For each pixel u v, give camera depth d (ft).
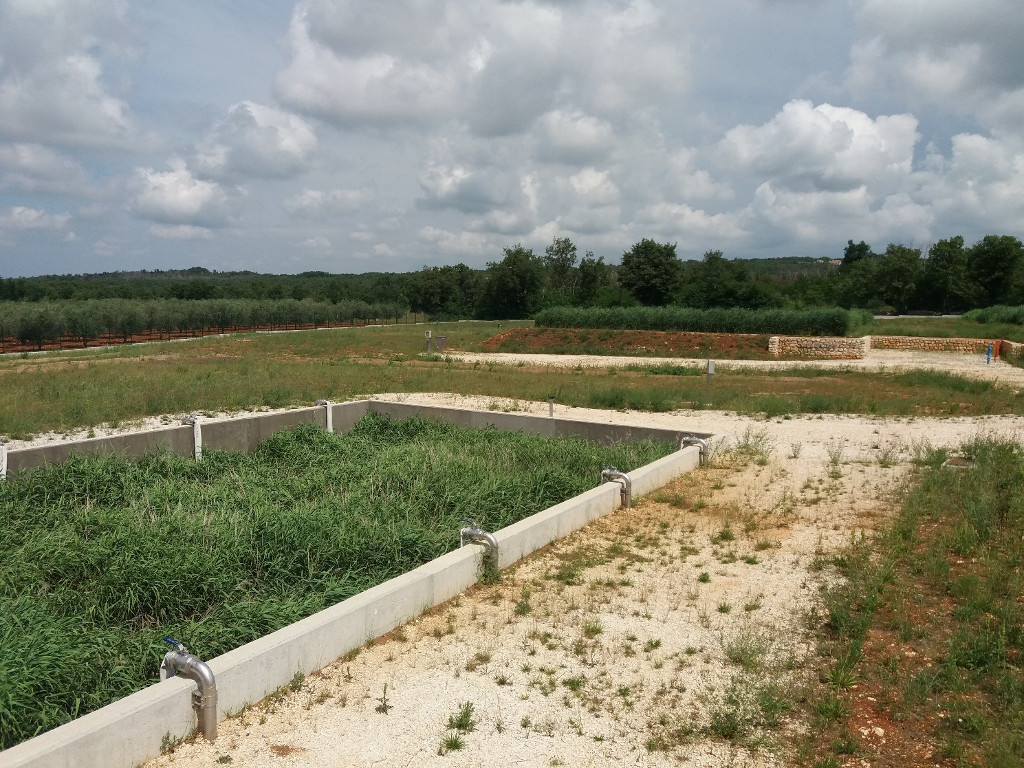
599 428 42.34
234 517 24.29
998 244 228.63
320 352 111.75
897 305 235.61
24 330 129.80
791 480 33.37
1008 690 14.71
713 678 15.71
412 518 25.66
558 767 12.68
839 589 20.40
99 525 24.35
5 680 13.48
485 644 17.22
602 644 17.24
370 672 15.89
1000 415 52.19
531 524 23.54
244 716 14.10
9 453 31.48
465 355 114.52
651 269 225.56
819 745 13.38
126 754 12.38
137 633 17.15
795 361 104.47
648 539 25.00
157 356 101.71
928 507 27.89
